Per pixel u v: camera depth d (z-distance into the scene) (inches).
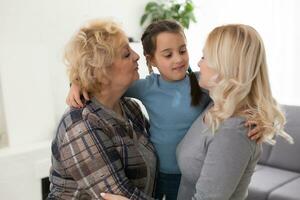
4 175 114.0
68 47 51.2
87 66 49.8
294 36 146.5
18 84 123.5
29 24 132.0
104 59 49.7
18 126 124.0
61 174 53.4
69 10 142.6
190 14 164.7
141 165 54.5
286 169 125.0
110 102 55.2
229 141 45.8
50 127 131.8
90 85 51.1
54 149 53.4
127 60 52.6
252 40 46.9
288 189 106.8
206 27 174.4
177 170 59.2
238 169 45.9
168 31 56.8
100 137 49.4
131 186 50.2
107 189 49.0
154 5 165.9
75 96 51.8
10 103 121.8
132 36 165.5
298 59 146.7
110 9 156.3
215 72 48.0
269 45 153.4
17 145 124.0
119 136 52.5
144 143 57.6
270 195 106.0
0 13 124.8
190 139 52.8
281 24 149.3
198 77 57.8
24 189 118.6
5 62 120.3
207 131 49.1
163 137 58.7
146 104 60.9
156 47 57.6
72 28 144.1
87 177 49.4
